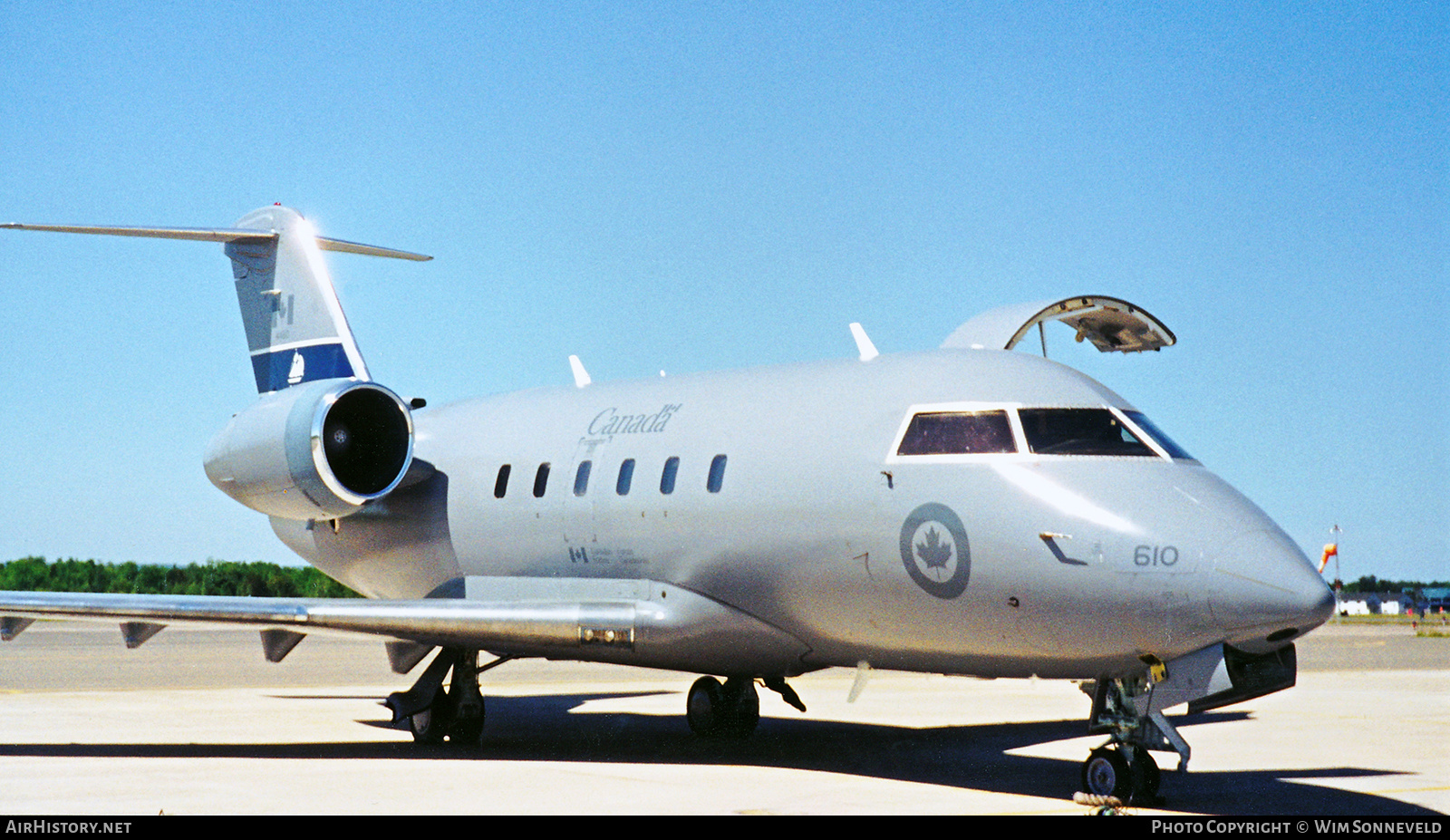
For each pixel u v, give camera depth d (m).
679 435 12.61
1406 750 13.76
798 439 11.52
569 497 13.37
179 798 9.84
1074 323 13.23
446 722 13.62
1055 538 9.79
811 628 11.55
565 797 10.02
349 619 12.61
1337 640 43.25
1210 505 9.70
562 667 27.89
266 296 16.28
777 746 13.93
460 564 14.59
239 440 14.60
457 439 15.11
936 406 10.84
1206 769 12.22
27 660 27.52
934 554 10.38
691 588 12.16
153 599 12.73
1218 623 9.23
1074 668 10.11
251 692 20.47
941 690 22.45
